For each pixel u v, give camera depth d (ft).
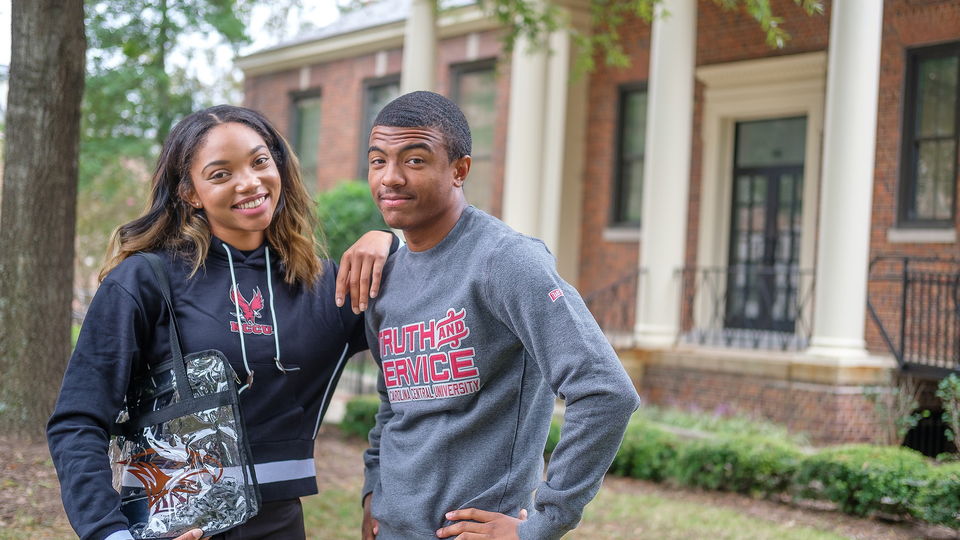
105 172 42.09
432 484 6.48
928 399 27.20
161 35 40.34
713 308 37.01
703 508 20.56
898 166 30.91
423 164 6.39
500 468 6.46
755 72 35.60
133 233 6.64
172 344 6.24
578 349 5.89
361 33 49.52
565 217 41.14
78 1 17.08
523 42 36.17
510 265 6.21
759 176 36.52
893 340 30.42
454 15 36.83
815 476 20.83
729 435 24.04
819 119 33.83
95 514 5.61
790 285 35.06
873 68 25.82
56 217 17.11
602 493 22.02
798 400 26.76
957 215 29.37
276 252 6.95
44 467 15.70
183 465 6.08
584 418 5.79
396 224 6.55
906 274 26.48
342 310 7.16
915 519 19.79
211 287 6.52
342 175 51.42
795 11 34.58
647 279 30.60
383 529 6.94
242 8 24.70
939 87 30.30
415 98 6.49
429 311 6.57
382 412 7.47
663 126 29.94
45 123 16.87
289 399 6.70
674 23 29.66
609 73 40.63
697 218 37.58
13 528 13.34
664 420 27.76
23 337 16.78
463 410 6.50
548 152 38.86
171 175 6.69
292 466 6.66
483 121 44.80
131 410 6.35
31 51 16.75
